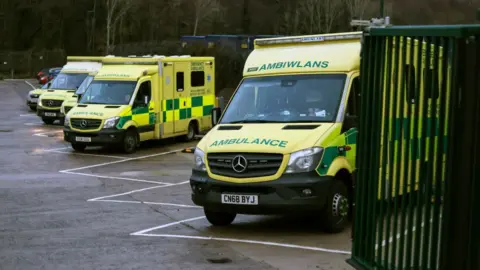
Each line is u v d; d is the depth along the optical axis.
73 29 90.62
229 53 39.50
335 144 10.60
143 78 23.02
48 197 14.12
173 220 11.84
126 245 9.91
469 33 5.22
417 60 5.98
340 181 10.77
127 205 13.28
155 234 10.70
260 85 11.83
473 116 5.28
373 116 6.91
